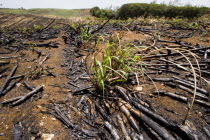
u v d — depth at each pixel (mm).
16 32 6184
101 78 1893
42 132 1413
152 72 2475
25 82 2336
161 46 3805
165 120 1424
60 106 1774
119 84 2121
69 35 5461
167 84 2117
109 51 2316
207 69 2529
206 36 4715
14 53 3732
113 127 1431
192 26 6242
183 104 1748
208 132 1345
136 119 1544
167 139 1247
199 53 3205
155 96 1892
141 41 4414
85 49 3914
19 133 1409
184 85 2086
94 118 1586
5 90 2123
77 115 1630
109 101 1801
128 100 1762
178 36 4836
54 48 4148
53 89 2170
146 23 7824
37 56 3541
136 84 2162
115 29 6312
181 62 2836
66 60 3250
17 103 1843
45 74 2639
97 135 1388
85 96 1939
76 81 2369
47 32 6293
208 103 1703
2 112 1721
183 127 1347
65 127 1479
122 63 2086
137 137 1330
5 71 2777
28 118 1604
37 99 1931
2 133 1418
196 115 1576
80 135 1388
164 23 7664
